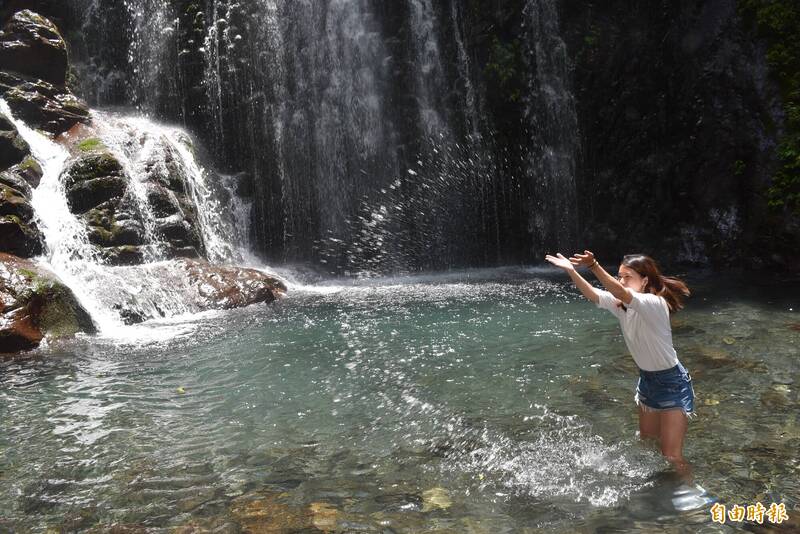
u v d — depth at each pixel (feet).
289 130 50.60
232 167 49.67
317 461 13.55
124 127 41.27
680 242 46.47
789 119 40.88
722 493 11.32
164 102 49.65
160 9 49.93
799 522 10.30
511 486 11.97
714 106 44.39
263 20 50.31
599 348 22.44
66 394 18.65
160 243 35.76
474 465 13.03
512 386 18.42
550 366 20.34
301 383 19.42
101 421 16.35
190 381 19.83
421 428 15.37
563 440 14.12
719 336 23.21
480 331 25.73
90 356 22.95
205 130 49.62
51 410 17.25
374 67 52.60
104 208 34.47
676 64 46.52
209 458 13.85
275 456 13.88
